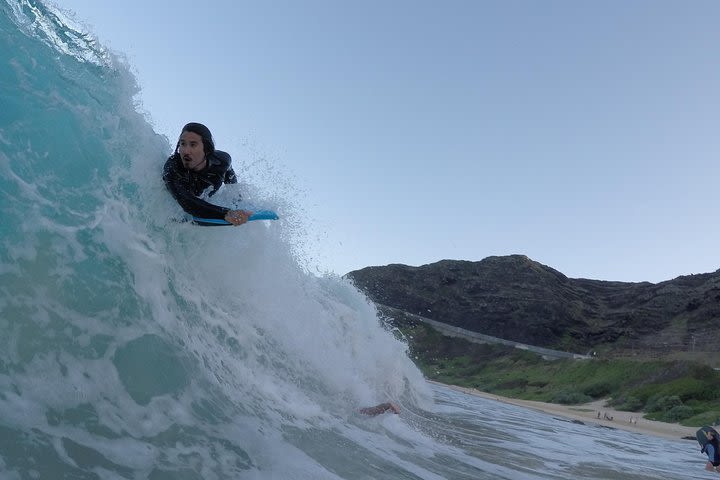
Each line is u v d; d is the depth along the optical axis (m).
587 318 97.88
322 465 3.61
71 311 3.01
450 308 99.56
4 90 3.23
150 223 3.92
